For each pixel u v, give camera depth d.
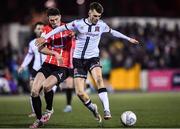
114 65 73.38
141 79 72.12
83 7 87.62
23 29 79.06
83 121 30.59
